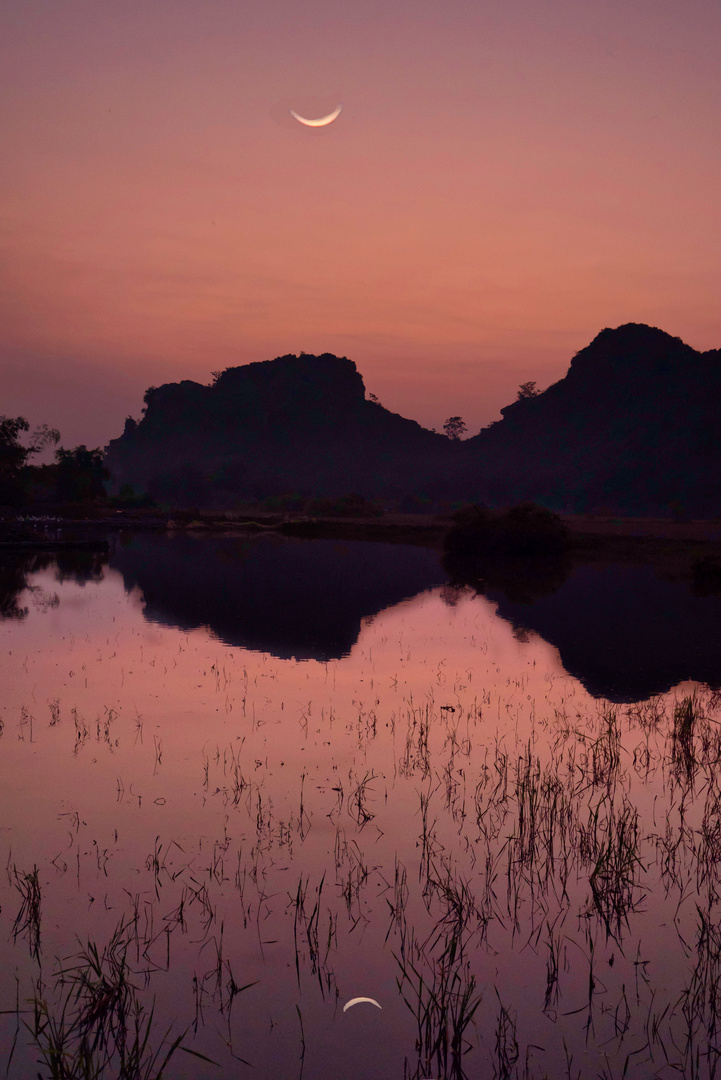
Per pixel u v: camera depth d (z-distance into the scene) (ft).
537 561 126.93
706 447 648.38
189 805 25.27
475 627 61.21
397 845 22.56
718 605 74.13
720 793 26.86
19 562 119.75
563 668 46.88
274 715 35.99
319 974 16.58
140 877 20.52
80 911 18.89
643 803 26.03
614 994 16.12
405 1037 14.88
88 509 279.28
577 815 24.89
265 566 114.11
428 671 45.80
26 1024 15.02
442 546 147.64
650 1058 14.32
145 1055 14.14
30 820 24.03
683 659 49.65
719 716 36.58
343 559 127.85
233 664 47.01
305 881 20.42
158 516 295.89
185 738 32.32
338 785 27.17
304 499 441.27
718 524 265.75
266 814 24.58
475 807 25.36
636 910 19.29
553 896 19.89
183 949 17.42
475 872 21.04
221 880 20.42
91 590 83.46
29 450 262.67
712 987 16.06
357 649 52.26
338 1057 14.25
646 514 627.87
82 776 27.84
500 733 33.73
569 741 32.71
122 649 51.34
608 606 73.31
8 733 32.81
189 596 78.69
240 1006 15.60
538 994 16.14
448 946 17.66
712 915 18.98
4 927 18.21
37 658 48.21
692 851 22.36
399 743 32.09
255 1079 13.70
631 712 37.35
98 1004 15.15
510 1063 14.16
